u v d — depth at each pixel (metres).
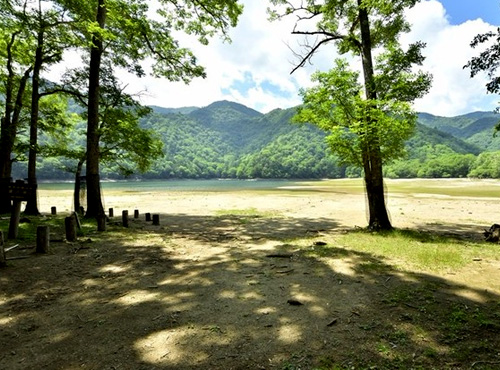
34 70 15.73
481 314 4.59
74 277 6.64
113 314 4.83
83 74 16.73
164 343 3.93
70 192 46.84
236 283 6.27
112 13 13.66
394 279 6.32
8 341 4.03
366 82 12.48
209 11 15.59
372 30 13.73
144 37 16.17
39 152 16.39
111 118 16.88
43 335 4.18
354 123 11.59
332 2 12.53
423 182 85.56
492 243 9.70
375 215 12.41
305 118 13.65
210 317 4.68
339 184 81.06
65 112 20.36
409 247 9.02
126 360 3.56
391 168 134.12
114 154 18.14
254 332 4.18
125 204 26.38
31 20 11.54
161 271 7.13
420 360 3.46
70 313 4.88
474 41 7.32
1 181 16.23
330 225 14.50
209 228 13.73
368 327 4.26
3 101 18.08
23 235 10.29
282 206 24.17
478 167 107.94
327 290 5.77
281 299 5.37
